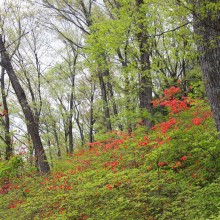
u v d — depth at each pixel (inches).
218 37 223.3
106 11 557.6
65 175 338.6
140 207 229.8
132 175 258.2
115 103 614.2
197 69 484.4
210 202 209.3
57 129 1017.5
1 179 401.4
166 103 351.3
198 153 276.4
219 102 237.0
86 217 239.5
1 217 298.0
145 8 336.8
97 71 607.5
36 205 277.3
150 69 400.5
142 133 377.4
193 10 216.8
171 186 243.6
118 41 356.5
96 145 454.6
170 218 215.0
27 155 498.9
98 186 268.1
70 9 596.1
